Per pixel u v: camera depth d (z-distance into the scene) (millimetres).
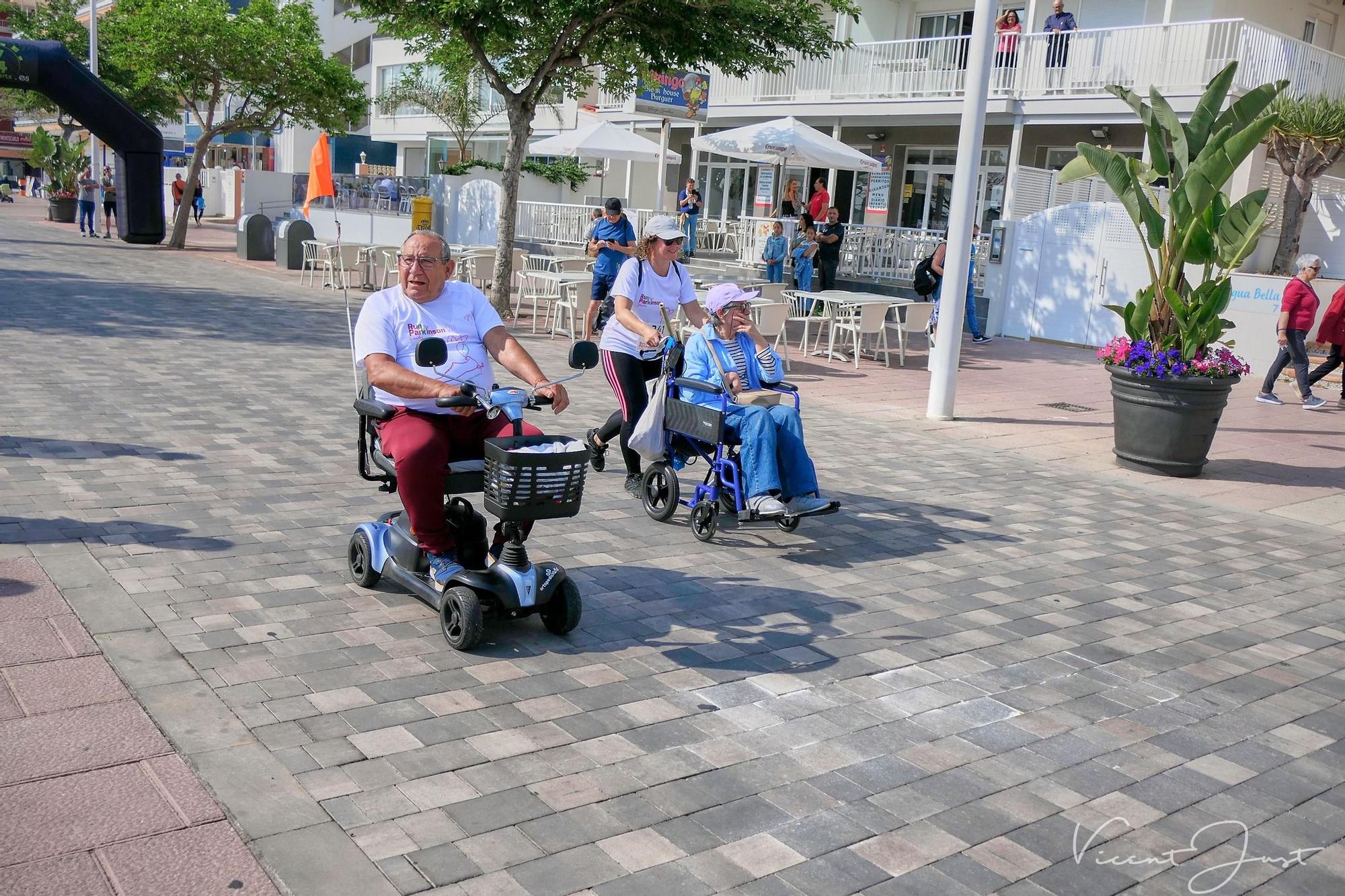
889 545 6504
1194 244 8656
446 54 18266
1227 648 5238
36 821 3105
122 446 7258
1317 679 4918
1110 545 6902
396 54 42094
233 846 3066
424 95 35812
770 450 6020
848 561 6125
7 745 3492
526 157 29828
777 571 5848
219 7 27250
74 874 2893
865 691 4438
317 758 3572
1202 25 19266
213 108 28109
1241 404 13117
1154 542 7039
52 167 38156
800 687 4426
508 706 4051
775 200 25766
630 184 29188
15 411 8008
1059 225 18016
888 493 7773
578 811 3389
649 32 15242
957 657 4875
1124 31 20312
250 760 3531
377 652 4426
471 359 4871
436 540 4652
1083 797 3727
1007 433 10359
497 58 17844
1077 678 4750
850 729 4094
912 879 3166
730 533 6496
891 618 5281
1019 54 21672
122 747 3543
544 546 5957
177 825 3145
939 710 4324
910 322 14156
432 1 14961
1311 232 19125
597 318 7367
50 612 4520
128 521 5746
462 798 3408
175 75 27250
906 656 4832
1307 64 20578
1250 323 16047
